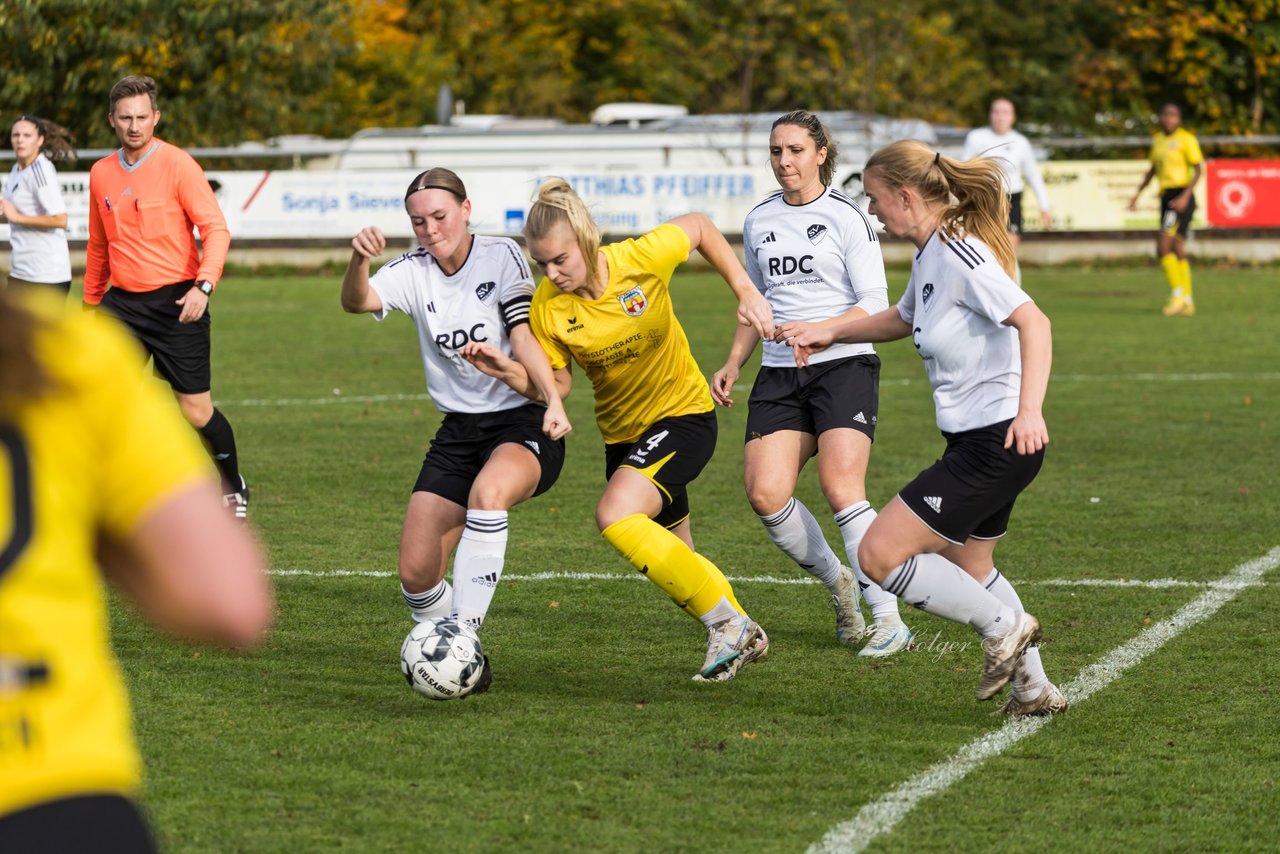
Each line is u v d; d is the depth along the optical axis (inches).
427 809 567.5
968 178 649.0
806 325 738.2
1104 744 648.4
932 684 749.3
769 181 3614.7
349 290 746.8
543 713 695.1
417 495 769.6
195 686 733.3
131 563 266.7
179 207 1168.8
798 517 822.5
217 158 3966.5
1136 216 3695.9
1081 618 872.3
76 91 3821.4
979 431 650.2
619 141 3912.4
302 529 1135.6
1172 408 1733.5
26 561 251.0
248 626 264.1
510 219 3597.4
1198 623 856.3
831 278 854.5
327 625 861.8
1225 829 550.3
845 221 850.8
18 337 245.1
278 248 3622.0
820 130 863.1
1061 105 5329.7
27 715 256.7
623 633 850.1
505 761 623.8
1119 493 1262.3
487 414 764.6
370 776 604.1
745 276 758.5
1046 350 618.5
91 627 265.1
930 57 5339.6
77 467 256.7
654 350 743.7
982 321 649.0
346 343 2422.5
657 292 736.3
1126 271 3577.8
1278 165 3631.9
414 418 1706.4
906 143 660.7
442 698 695.1
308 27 4114.2
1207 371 2036.2
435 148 3905.0
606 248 737.6
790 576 995.9
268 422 1674.5
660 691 734.5
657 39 5880.9
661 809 568.4
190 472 263.6
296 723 675.4
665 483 741.3
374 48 5728.3
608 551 1067.9
